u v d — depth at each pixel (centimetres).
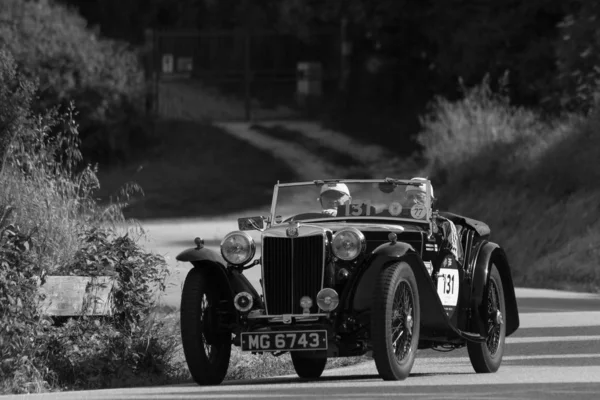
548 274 8588
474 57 15900
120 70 17125
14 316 3559
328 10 18362
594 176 9550
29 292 3622
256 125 18525
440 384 3241
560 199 9638
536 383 3244
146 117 17662
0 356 3528
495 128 11312
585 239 8881
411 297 3412
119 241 4050
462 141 11375
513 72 15850
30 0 16962
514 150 10831
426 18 17100
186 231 12900
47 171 4406
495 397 2942
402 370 3353
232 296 3509
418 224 3681
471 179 10831
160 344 4059
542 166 10031
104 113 16825
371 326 3278
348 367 4188
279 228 3481
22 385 3459
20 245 3681
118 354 3869
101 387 3694
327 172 16662
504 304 4066
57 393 3259
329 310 3341
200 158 17162
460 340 3797
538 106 15625
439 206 10756
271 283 3425
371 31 18350
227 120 19238
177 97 19838
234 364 4291
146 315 4072
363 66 19675
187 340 3434
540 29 15912
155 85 19425
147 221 14688
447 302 3706
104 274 3912
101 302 3878
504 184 10406
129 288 3966
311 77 19850
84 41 16962
